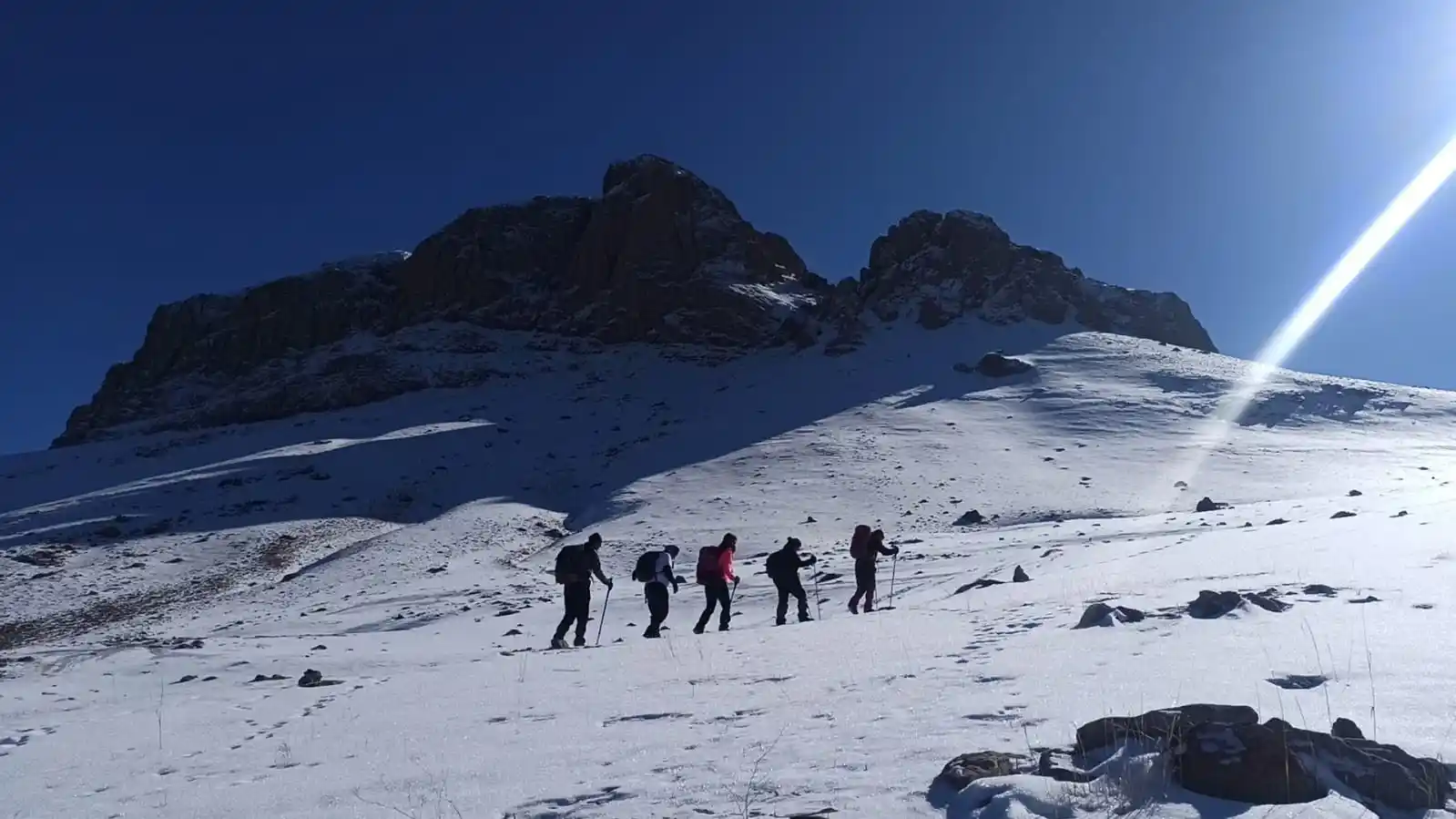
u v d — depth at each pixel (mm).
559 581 14180
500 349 119875
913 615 11672
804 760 4559
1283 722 3635
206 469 74438
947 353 105375
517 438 80438
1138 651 6430
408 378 106438
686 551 41969
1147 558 15219
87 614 41531
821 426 76438
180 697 10664
